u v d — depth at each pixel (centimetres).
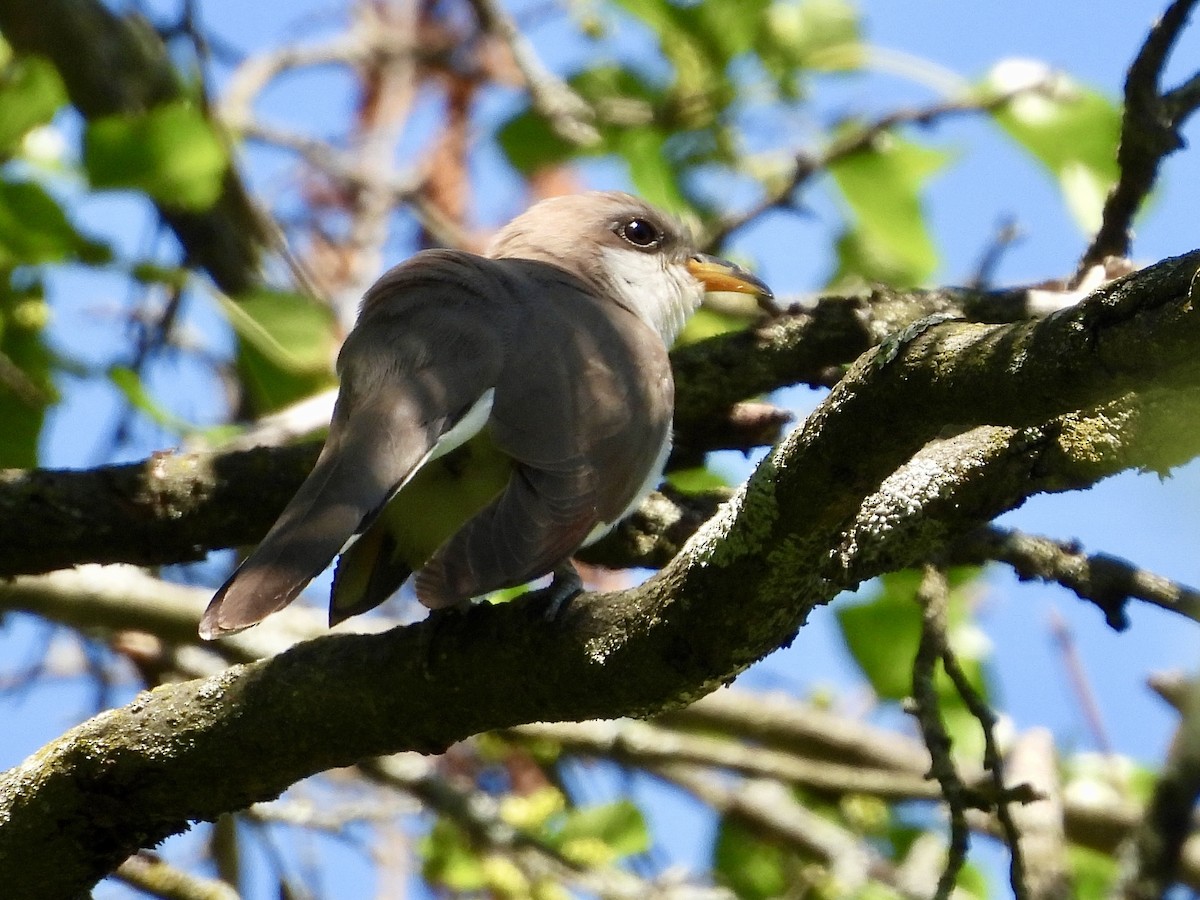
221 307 983
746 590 611
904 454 570
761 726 1226
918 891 1082
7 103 927
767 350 891
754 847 1188
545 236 1026
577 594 662
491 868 1059
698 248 1080
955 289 889
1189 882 1048
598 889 1050
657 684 644
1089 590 792
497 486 799
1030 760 919
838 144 1148
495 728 681
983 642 1116
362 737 686
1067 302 864
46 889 725
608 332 841
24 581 1079
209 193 963
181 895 938
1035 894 842
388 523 801
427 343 786
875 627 1087
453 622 673
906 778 1120
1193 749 703
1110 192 869
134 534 854
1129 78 828
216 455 866
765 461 598
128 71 1227
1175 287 492
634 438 791
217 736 691
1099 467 638
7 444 969
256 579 666
